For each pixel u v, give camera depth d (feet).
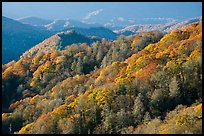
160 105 308.81
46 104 405.59
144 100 317.01
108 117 304.50
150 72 351.67
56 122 328.90
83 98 347.36
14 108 444.14
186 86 319.47
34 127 334.24
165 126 263.29
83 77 472.85
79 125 317.01
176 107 295.69
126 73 404.57
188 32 464.65
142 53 456.86
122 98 326.85
